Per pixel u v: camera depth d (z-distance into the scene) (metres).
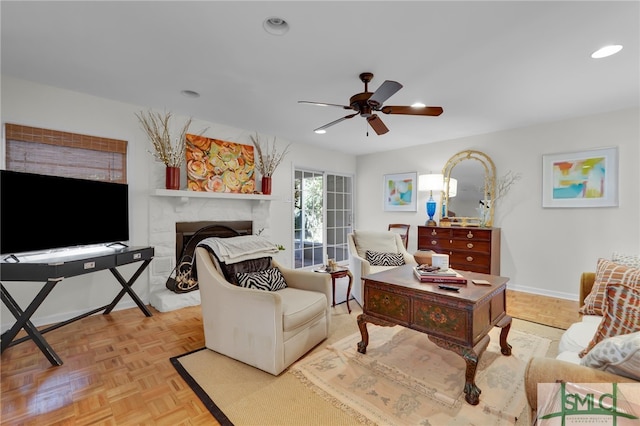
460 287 2.04
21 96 2.60
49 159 2.76
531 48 2.05
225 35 1.93
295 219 5.06
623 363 0.95
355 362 2.16
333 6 1.65
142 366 2.09
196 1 1.61
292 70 2.40
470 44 2.02
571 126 3.61
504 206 4.12
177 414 1.61
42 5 1.64
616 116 3.32
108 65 2.34
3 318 2.59
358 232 4.18
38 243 2.38
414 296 2.00
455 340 1.82
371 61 2.25
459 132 4.23
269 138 4.50
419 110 2.32
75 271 2.24
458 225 4.50
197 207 3.68
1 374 1.97
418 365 2.12
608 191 3.38
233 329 2.17
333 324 2.89
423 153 5.02
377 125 2.63
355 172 6.05
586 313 1.95
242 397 1.76
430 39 1.96
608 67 2.32
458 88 2.73
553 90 2.77
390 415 1.61
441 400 1.73
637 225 3.23
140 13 1.72
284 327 2.01
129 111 3.19
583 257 3.55
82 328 2.73
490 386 1.87
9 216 2.21
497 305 2.13
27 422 1.54
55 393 1.78
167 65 2.34
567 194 3.63
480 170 4.32
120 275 2.97
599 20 1.74
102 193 2.87
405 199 5.25
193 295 3.36
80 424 1.53
